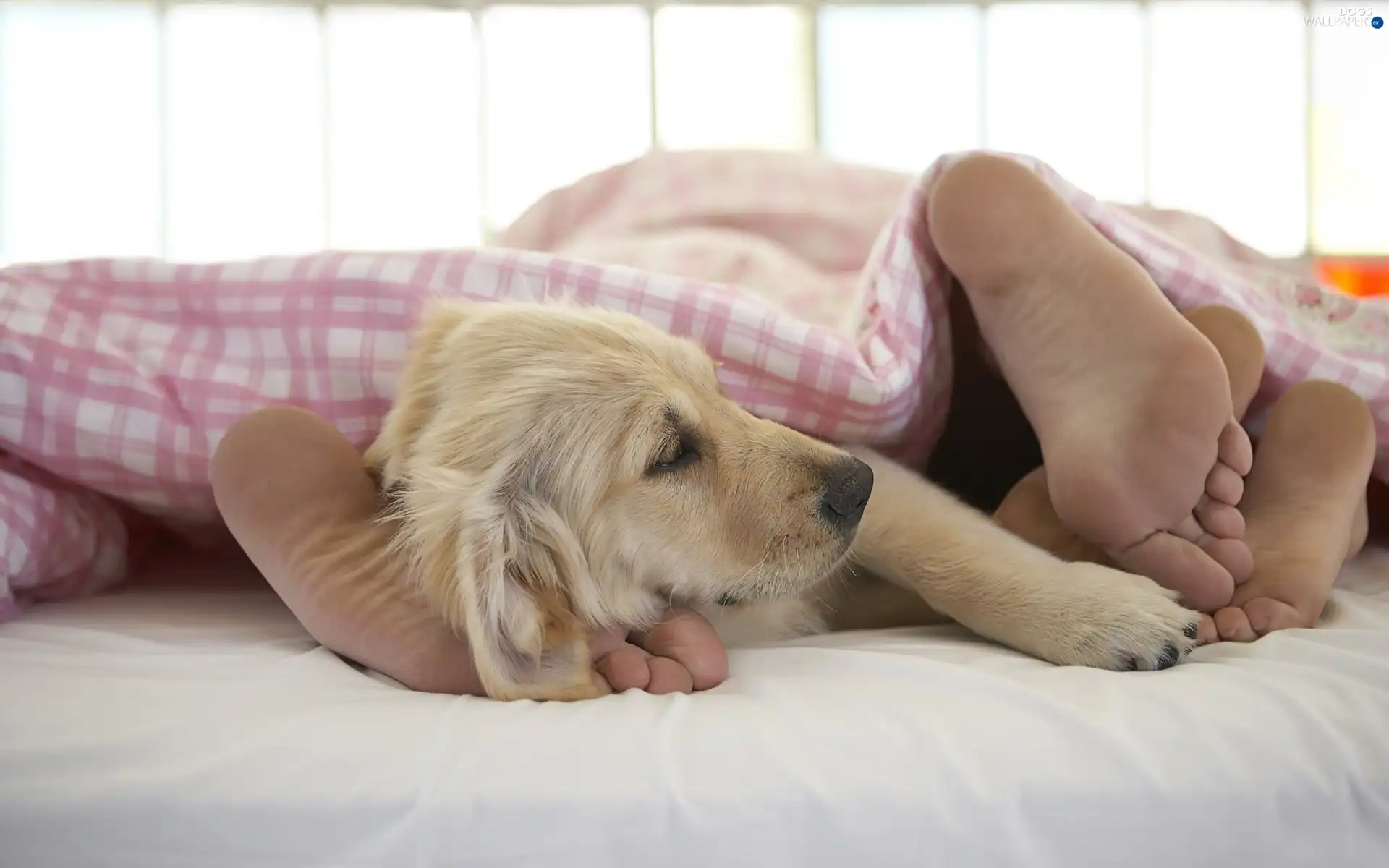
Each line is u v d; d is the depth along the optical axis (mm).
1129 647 1144
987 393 1785
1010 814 822
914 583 1349
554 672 1101
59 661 1146
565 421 1225
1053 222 1313
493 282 1514
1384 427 1543
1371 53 5254
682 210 2279
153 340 1516
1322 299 1799
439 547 1120
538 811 820
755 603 1366
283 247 5344
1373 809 835
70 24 5168
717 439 1277
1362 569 1536
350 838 826
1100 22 5359
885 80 5453
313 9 5258
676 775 847
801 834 814
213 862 832
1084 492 1229
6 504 1421
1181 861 821
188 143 5258
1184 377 1182
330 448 1255
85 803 847
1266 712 917
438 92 5359
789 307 1890
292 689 1054
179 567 1794
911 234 1512
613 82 5422
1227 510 1238
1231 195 5402
